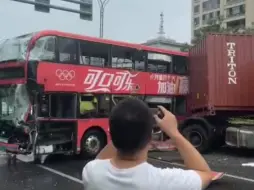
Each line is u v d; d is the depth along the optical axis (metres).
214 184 8.63
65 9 19.98
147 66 14.09
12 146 11.02
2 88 11.66
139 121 1.75
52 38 11.37
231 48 13.84
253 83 13.85
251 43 13.93
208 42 13.72
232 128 13.30
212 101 13.62
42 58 11.10
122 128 1.75
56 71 11.38
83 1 20.67
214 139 13.77
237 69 13.84
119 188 1.74
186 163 1.81
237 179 9.20
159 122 1.87
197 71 14.75
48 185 8.61
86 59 12.23
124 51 13.37
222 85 13.74
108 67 12.84
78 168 10.77
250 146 12.75
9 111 11.39
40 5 19.23
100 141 12.63
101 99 12.59
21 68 11.00
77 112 11.92
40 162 11.72
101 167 1.82
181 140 1.84
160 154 13.57
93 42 12.47
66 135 11.70
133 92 13.53
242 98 13.80
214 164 11.42
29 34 11.32
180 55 15.36
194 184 1.71
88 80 12.23
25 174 9.85
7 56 11.48
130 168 1.75
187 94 15.49
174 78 15.06
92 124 12.30
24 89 10.89
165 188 1.70
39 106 10.95
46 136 11.17
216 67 13.74
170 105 14.94
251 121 13.08
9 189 8.20
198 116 14.28
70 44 11.83
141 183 1.71
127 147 1.75
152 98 14.27
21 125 11.00
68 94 11.70
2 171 10.26
